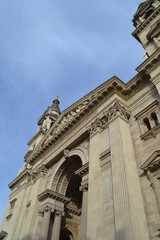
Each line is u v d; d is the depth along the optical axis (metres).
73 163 32.03
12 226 33.59
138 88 24.95
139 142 20.45
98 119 25.52
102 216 17.70
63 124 36.12
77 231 33.88
